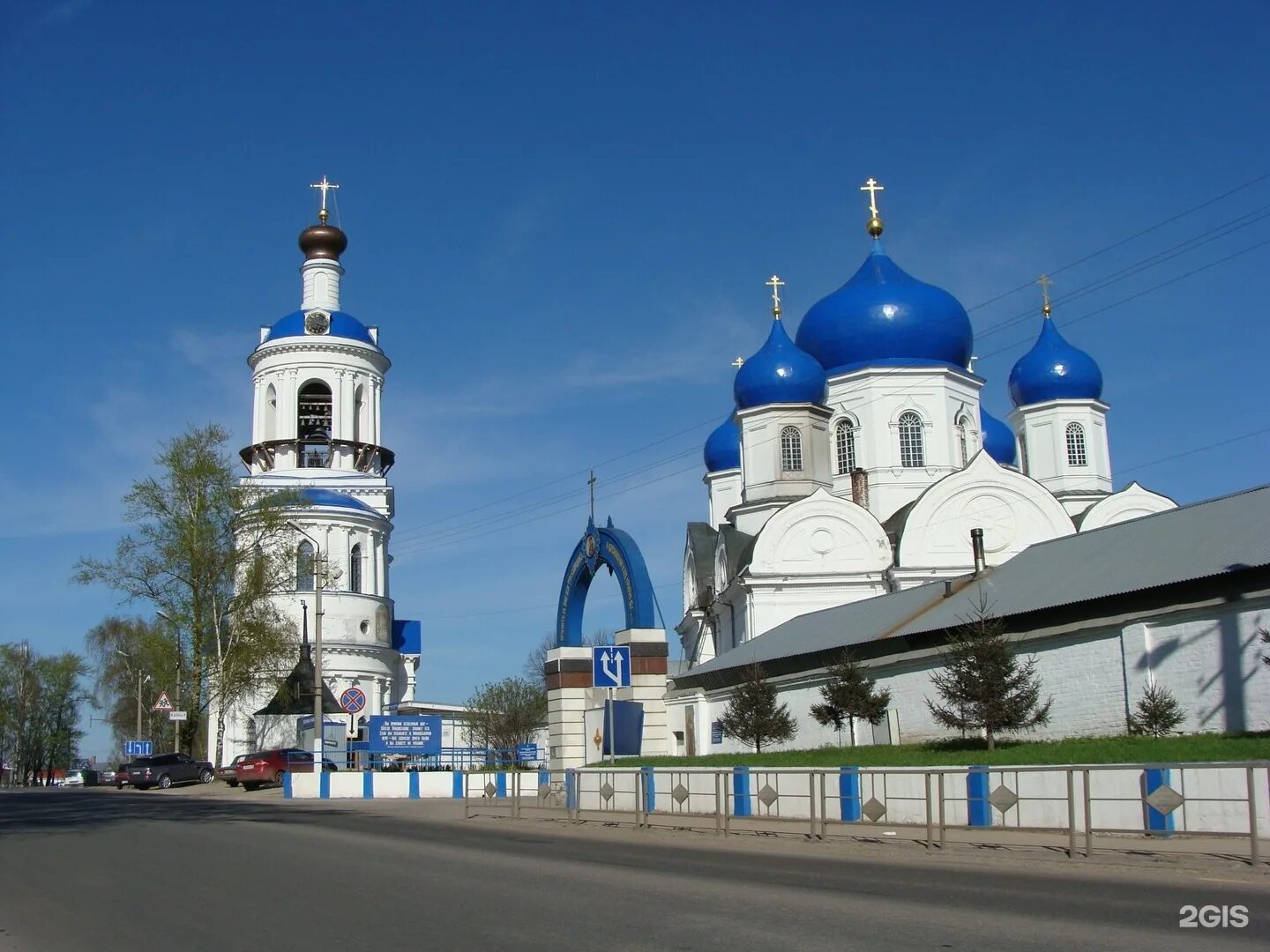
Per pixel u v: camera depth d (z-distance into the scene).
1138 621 29.64
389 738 51.91
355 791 45.62
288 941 11.42
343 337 86.38
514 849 20.81
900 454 61.62
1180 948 10.59
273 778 53.34
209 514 60.84
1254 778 18.97
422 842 22.34
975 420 63.97
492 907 13.31
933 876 16.34
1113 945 10.73
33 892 15.22
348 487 84.81
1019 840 20.75
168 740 84.62
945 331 62.94
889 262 65.31
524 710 76.38
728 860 18.69
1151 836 19.84
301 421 85.56
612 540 37.19
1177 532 32.66
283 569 62.69
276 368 85.50
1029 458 68.62
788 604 57.19
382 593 85.56
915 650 36.44
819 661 40.84
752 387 63.41
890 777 25.59
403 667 92.38
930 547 56.34
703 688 48.47
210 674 59.97
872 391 62.16
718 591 65.00
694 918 12.48
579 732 37.72
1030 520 56.59
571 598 40.03
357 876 16.34
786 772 24.69
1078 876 16.28
